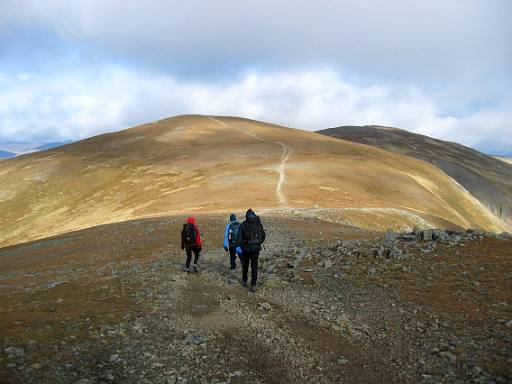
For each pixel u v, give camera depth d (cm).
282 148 10112
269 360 716
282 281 1216
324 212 4116
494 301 892
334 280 1162
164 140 11981
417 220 4616
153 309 949
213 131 12988
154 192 7138
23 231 7012
